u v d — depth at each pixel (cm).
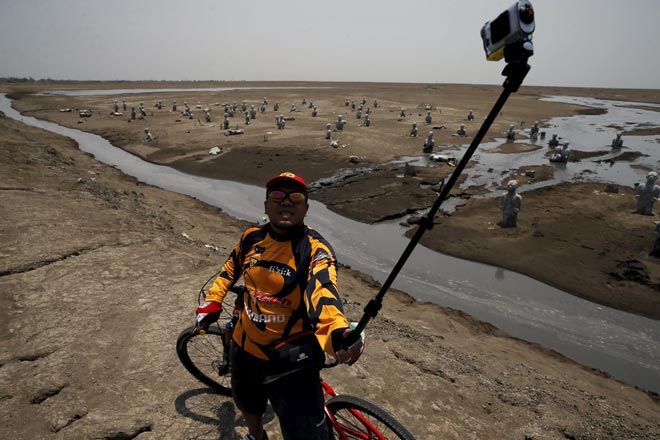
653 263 1285
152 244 713
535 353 827
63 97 8806
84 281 550
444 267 1323
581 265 1302
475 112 5909
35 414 324
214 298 250
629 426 445
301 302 208
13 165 1379
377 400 392
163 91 12012
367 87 15162
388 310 900
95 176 1933
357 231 1667
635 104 9694
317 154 3036
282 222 204
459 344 716
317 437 209
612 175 2445
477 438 362
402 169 2583
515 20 138
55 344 412
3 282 534
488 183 2281
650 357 877
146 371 379
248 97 8419
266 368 213
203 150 3306
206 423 324
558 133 4281
